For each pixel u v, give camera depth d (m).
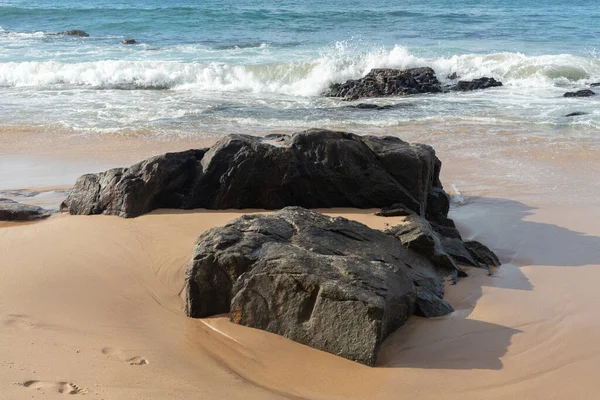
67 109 17.67
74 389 4.72
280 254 6.05
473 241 8.21
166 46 28.97
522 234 9.03
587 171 12.21
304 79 22.03
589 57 25.50
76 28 35.22
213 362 5.38
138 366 5.18
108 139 14.69
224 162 9.15
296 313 5.75
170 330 5.94
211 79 22.03
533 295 6.91
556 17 41.78
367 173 9.04
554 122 15.95
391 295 5.85
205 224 8.48
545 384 5.20
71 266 7.24
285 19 38.09
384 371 5.32
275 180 9.05
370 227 7.90
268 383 5.12
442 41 30.39
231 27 35.25
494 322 6.25
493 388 5.13
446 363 5.48
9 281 6.82
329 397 4.95
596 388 5.16
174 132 15.23
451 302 6.70
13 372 4.89
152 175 8.95
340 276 5.80
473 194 10.95
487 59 24.08
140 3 54.16
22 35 33.00
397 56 23.97
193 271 6.19
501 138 14.61
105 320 6.04
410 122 16.19
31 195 10.66
